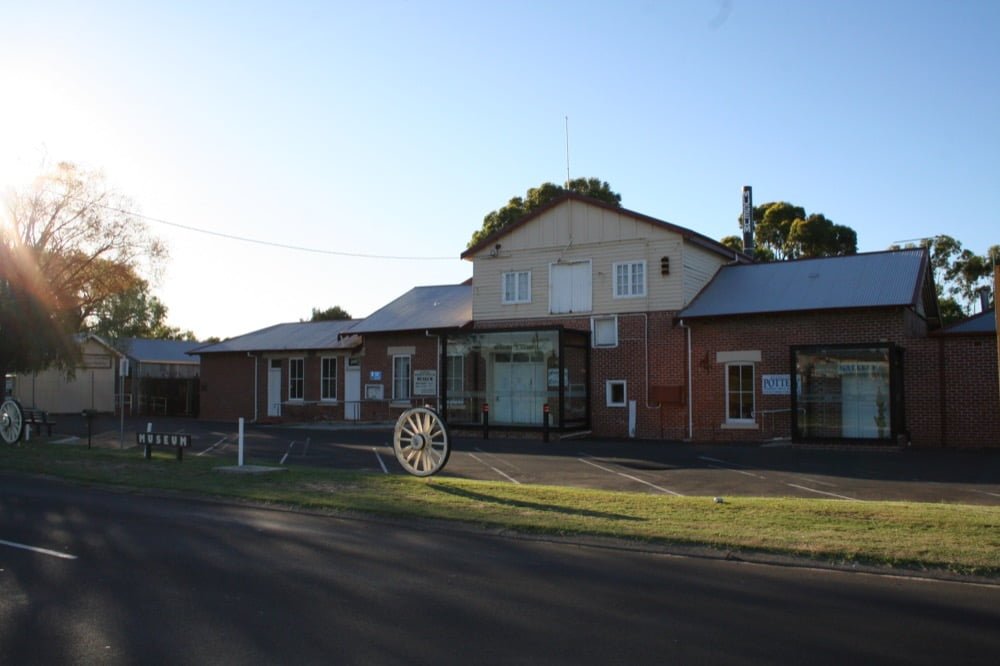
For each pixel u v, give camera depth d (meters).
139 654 6.33
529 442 25.69
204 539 10.99
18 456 21.17
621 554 10.11
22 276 27.94
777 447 23.14
